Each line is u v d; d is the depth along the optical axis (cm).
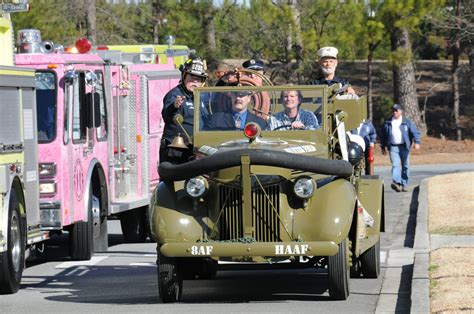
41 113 3888
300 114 2909
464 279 2852
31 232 3456
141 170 4800
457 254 3381
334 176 2714
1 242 3009
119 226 5594
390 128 6406
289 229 2623
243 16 11031
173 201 2672
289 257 2622
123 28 11450
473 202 5028
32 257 3647
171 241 2616
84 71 4078
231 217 2647
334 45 9894
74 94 4009
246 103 2925
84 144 4078
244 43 10981
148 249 4416
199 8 10962
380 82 14025
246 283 3162
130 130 4712
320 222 2611
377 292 2934
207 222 2647
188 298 2873
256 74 3027
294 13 9856
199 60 3075
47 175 3838
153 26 11525
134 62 5416
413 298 2595
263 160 2595
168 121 3045
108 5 11562
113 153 4469
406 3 9588
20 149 3306
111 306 2769
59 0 10525
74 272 3659
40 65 3934
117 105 4547
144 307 2714
